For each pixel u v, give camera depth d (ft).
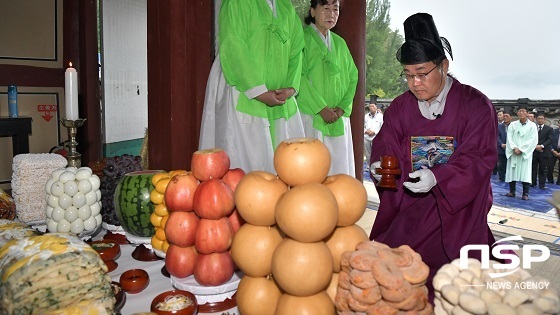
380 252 2.17
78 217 3.97
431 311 2.24
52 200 3.92
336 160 9.12
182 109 7.25
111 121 15.26
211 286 2.98
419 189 3.82
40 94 13.29
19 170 4.51
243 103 7.32
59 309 2.36
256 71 7.02
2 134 11.26
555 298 1.98
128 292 3.10
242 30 7.05
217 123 7.59
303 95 8.77
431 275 3.88
